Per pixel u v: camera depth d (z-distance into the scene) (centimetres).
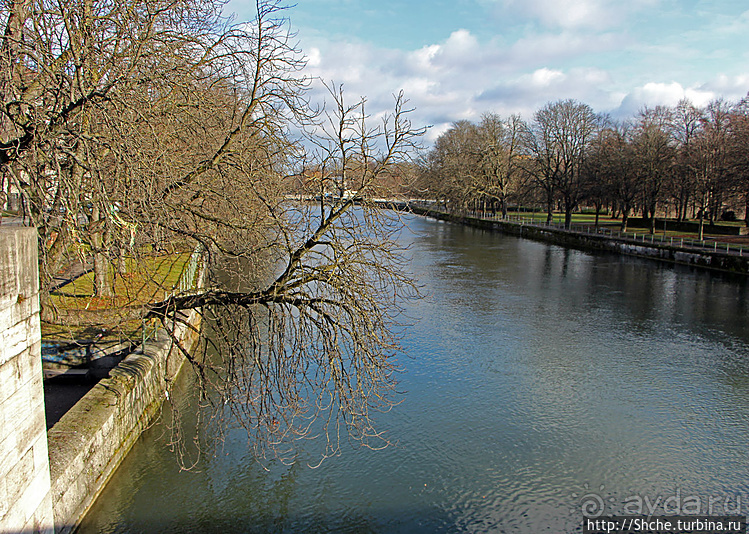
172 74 1097
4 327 617
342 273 997
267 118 1195
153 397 1348
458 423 1405
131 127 931
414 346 1986
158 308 1098
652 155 4853
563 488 1145
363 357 991
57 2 1045
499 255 4512
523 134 6438
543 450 1289
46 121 925
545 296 2872
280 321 1026
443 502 1087
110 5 1071
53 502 820
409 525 1019
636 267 3909
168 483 1093
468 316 2431
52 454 883
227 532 975
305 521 1014
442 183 5956
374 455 1247
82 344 1347
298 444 1275
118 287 1788
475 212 8475
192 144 1180
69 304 1559
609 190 5575
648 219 6275
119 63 1031
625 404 1541
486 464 1225
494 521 1037
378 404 1493
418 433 1351
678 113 5528
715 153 4434
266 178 1169
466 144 7306
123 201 952
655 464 1240
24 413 666
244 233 1154
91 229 994
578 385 1666
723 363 1877
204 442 1243
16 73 1008
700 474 1205
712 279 3400
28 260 677
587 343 2072
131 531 952
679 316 2486
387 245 1105
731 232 5272
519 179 7519
